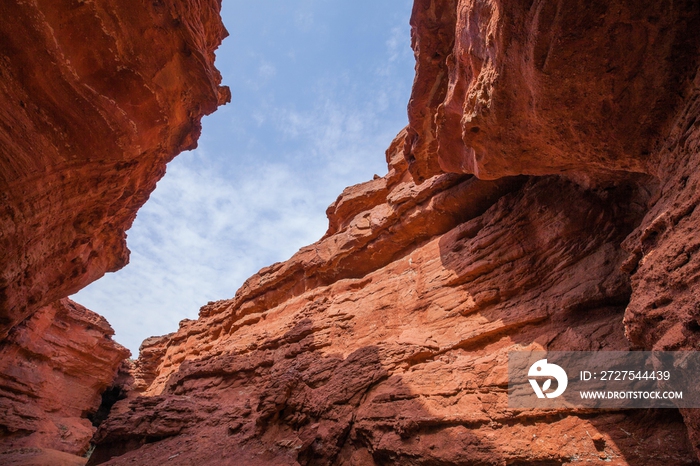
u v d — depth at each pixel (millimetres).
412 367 12070
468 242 13984
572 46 5980
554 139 7754
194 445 14688
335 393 12930
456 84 9844
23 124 8953
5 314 11680
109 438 15961
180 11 10609
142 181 14273
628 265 6555
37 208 10203
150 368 34969
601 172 9844
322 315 17797
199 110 13375
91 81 9617
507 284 11750
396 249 18516
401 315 14688
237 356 20344
